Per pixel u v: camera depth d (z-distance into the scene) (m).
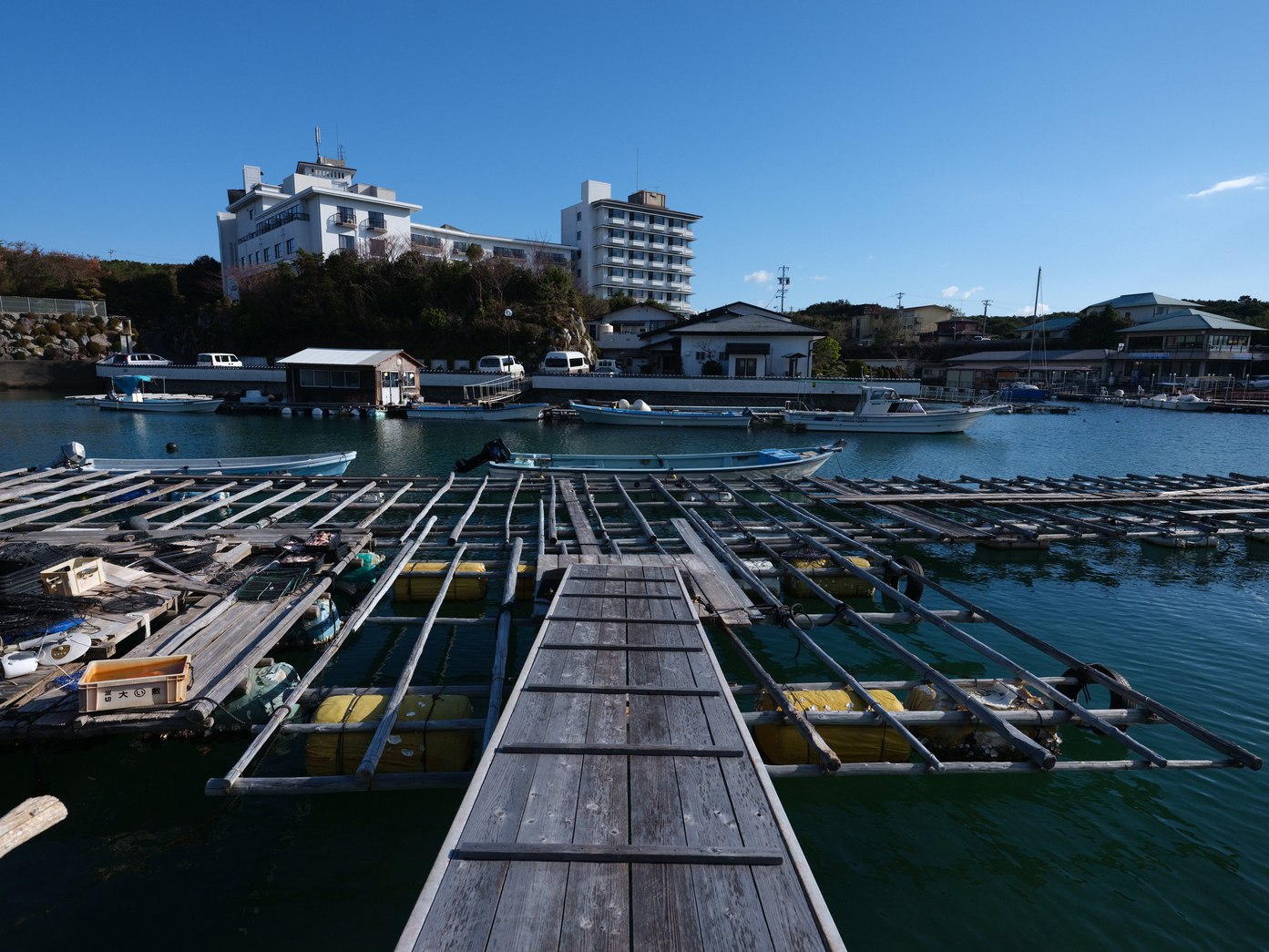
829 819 5.94
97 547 9.62
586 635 6.70
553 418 38.03
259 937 4.65
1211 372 63.09
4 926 4.71
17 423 33.56
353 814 5.86
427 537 12.23
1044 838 5.75
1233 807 6.12
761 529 12.98
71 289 58.53
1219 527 14.24
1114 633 9.91
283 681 7.11
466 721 6.02
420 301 52.84
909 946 4.68
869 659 9.16
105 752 6.63
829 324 83.88
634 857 3.49
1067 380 66.81
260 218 63.12
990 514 15.07
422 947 2.92
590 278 76.38
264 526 12.00
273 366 49.84
